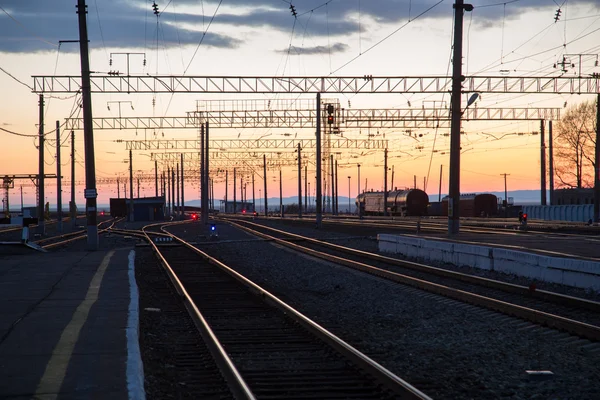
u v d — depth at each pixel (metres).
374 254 39.53
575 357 13.45
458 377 11.89
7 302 19.67
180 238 63.44
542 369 12.55
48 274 28.34
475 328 16.72
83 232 81.69
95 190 43.88
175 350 14.52
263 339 15.58
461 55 38.72
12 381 10.41
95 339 13.78
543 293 21.19
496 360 13.32
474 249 31.05
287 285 27.84
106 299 20.23
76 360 11.87
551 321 16.44
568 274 23.78
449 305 20.45
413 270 31.61
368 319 18.72
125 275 27.56
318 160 71.56
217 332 16.59
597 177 67.62
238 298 23.39
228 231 76.56
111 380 10.48
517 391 11.08
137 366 11.40
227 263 38.22
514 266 27.73
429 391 11.01
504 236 39.19
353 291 24.75
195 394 10.95
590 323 17.17
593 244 32.50
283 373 12.21
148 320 18.28
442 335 16.00
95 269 30.41
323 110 71.00
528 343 14.83
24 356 12.22
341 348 13.66
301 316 17.44
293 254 42.97
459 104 39.16
